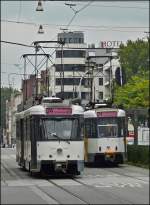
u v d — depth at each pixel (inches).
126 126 2142.0
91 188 1272.1
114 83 4611.2
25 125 1770.4
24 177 1646.2
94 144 2122.3
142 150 2124.8
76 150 1584.6
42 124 1588.3
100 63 6309.1
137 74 5418.3
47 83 2780.5
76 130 1595.7
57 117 1595.7
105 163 2279.8
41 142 1579.7
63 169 1577.3
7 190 1246.3
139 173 1776.6
